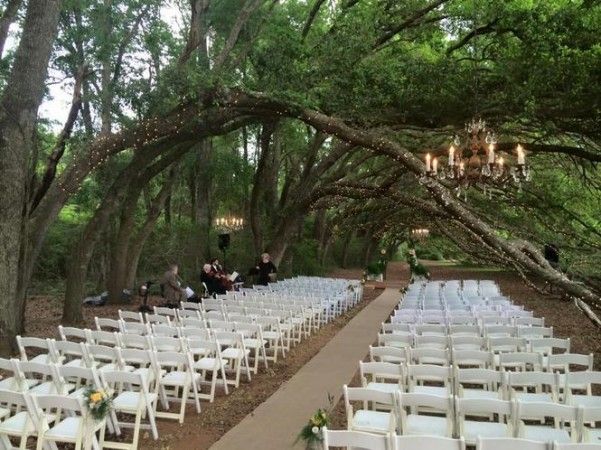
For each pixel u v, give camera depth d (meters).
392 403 6.29
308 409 8.81
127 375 7.25
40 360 9.55
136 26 17.30
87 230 17.66
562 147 17.23
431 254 69.19
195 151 26.59
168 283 17.84
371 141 14.20
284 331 14.19
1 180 11.92
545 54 14.38
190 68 15.27
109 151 15.36
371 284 33.50
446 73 15.60
